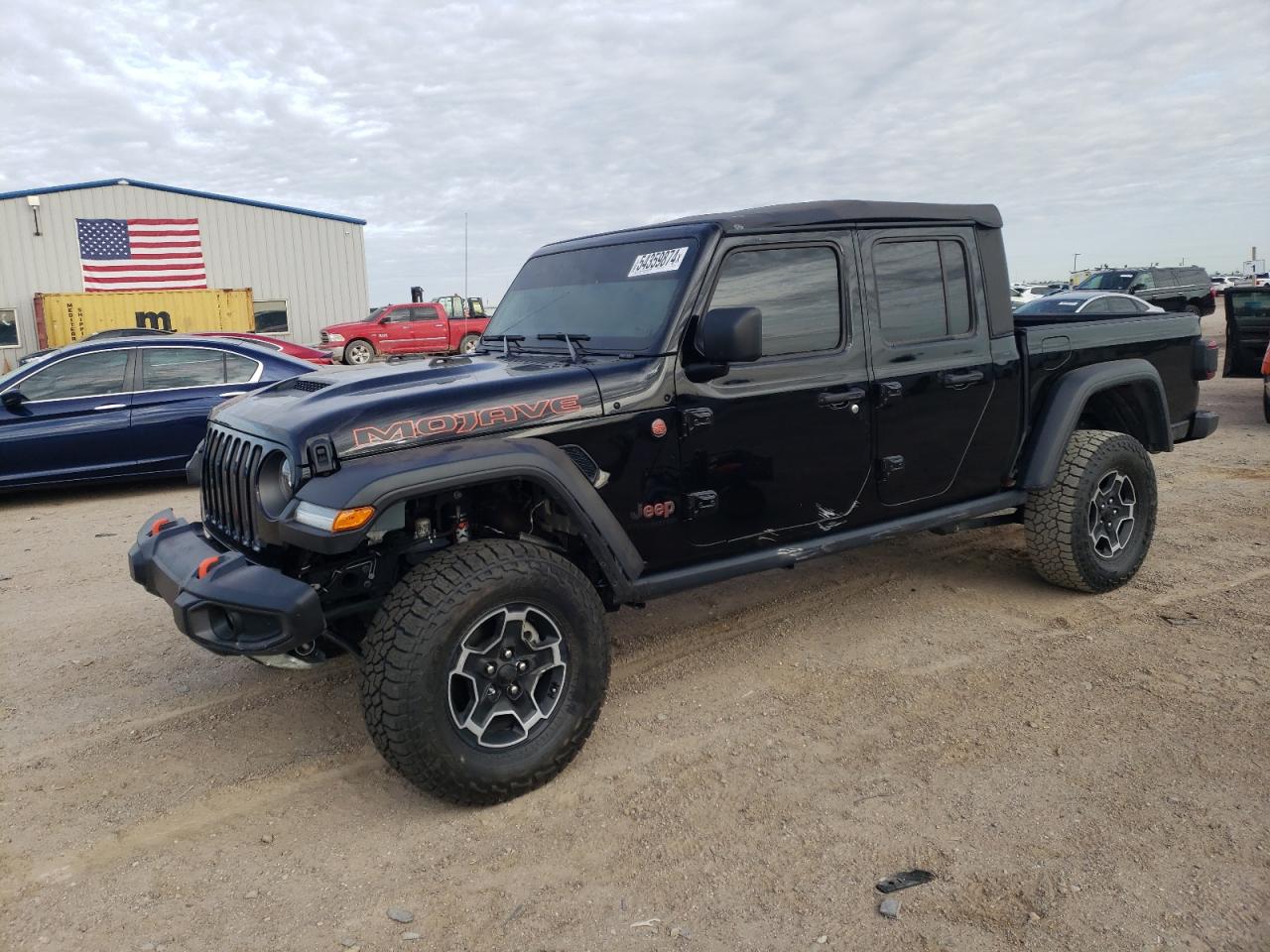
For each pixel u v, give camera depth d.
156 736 3.75
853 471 4.14
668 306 3.66
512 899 2.70
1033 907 2.58
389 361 4.16
